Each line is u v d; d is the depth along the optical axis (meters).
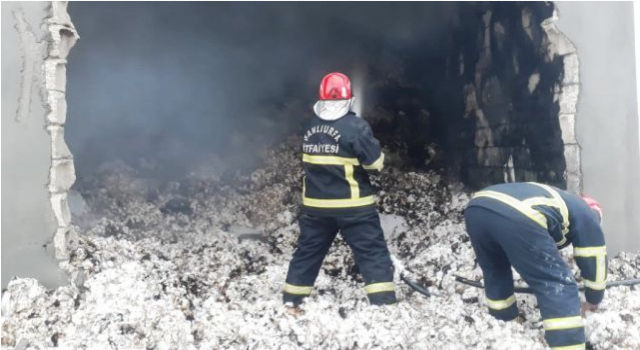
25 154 3.25
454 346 2.95
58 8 3.28
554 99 3.91
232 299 3.51
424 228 4.82
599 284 2.94
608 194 3.72
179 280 3.64
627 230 3.73
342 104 3.31
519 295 3.39
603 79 3.70
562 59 3.77
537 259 2.78
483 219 2.89
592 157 3.71
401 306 3.26
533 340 3.00
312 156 3.32
